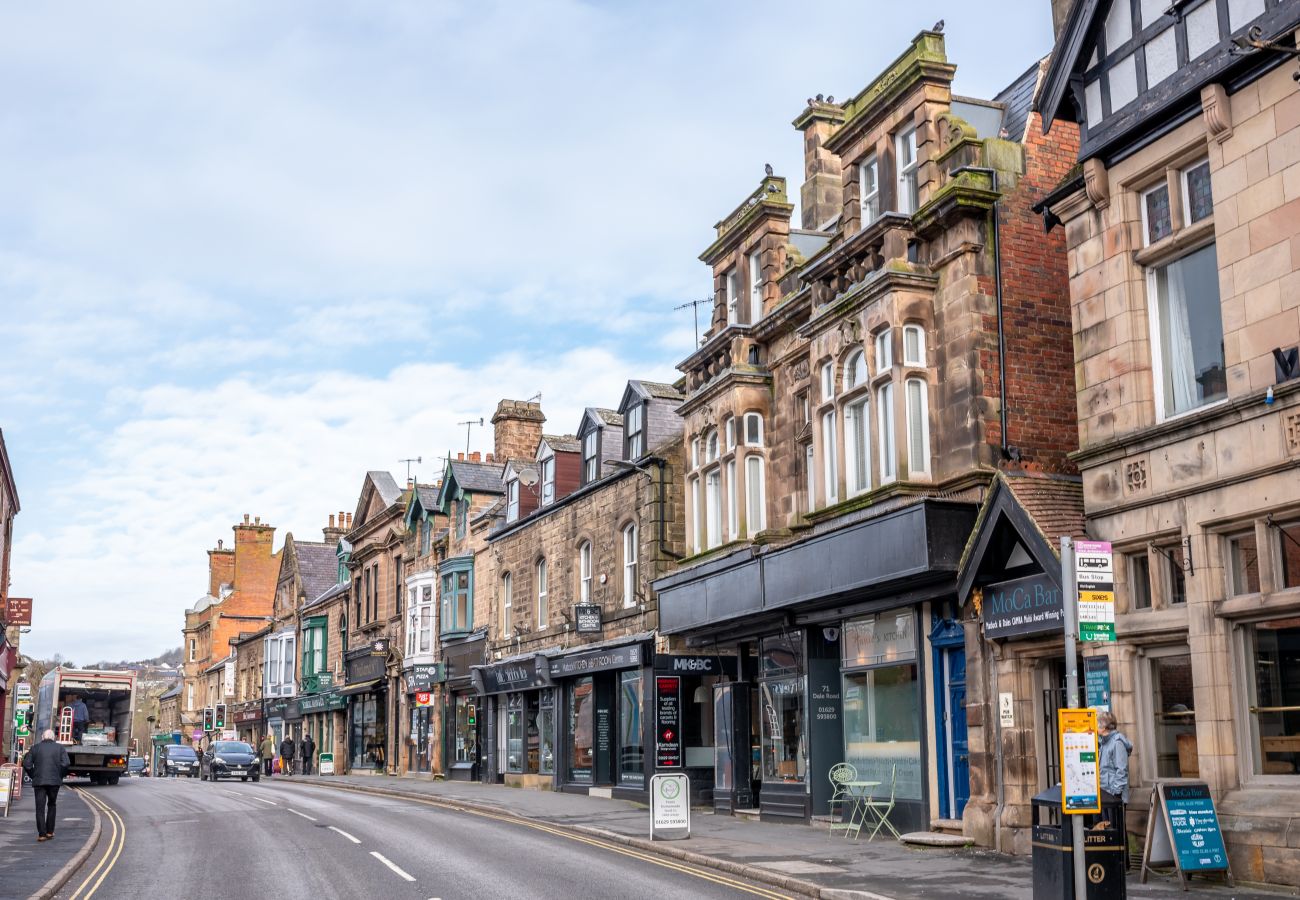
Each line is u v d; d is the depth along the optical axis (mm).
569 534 31266
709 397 23766
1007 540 15695
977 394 16969
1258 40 11914
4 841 18797
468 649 37875
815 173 25375
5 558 36938
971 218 17422
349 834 19906
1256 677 12688
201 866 16031
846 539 18156
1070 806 9727
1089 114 14828
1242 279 12672
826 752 20141
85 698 43094
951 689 17375
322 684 53844
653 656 25797
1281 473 12078
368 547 48250
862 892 12195
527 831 20562
